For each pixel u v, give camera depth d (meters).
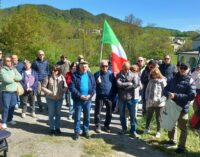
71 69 6.79
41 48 18.91
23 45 17.97
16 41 17.83
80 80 5.59
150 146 5.69
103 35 7.61
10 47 17.86
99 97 6.07
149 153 5.39
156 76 5.98
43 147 5.20
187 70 5.33
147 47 31.75
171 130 5.59
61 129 6.20
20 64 7.70
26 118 6.86
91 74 5.73
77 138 5.63
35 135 5.75
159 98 5.96
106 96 6.05
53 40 26.08
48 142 5.41
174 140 5.82
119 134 6.12
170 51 33.50
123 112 6.05
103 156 5.06
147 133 6.28
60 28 28.11
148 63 7.01
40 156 4.90
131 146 5.59
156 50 30.61
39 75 7.41
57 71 5.79
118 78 5.98
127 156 5.17
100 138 5.81
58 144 5.35
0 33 18.14
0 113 7.05
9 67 6.06
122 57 7.54
